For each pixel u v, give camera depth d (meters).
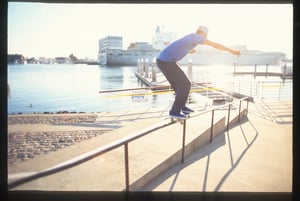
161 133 5.03
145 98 15.48
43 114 8.45
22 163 3.69
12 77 46.44
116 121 7.43
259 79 37.59
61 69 79.12
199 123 5.77
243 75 50.69
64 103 18.47
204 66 77.56
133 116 8.10
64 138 5.74
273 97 15.09
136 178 3.01
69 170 3.23
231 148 4.78
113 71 64.81
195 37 2.58
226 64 79.50
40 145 5.23
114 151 3.94
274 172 3.57
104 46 94.25
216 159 4.13
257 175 3.47
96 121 7.43
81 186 2.83
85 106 16.92
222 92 14.56
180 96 2.77
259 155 4.34
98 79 40.34
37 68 84.25
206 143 5.17
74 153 4.11
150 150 4.00
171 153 3.85
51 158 3.89
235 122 7.26
